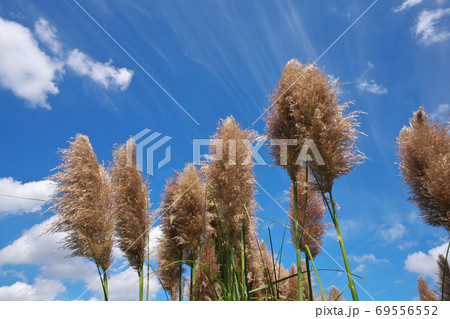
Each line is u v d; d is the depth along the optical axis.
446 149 1.41
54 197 1.46
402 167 1.53
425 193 1.41
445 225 1.33
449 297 1.46
